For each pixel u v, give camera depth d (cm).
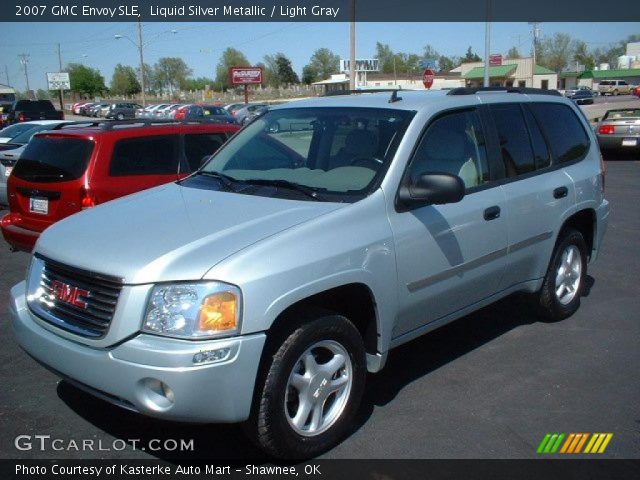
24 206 678
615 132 1853
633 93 7706
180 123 724
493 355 503
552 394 437
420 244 401
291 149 456
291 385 346
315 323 346
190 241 338
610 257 800
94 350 325
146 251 332
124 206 415
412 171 409
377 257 373
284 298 326
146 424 397
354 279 359
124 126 689
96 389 329
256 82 5628
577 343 527
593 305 621
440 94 473
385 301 382
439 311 438
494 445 374
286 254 333
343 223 364
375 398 432
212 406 312
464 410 415
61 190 645
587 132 598
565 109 580
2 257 820
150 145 688
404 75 7500
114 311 318
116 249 339
